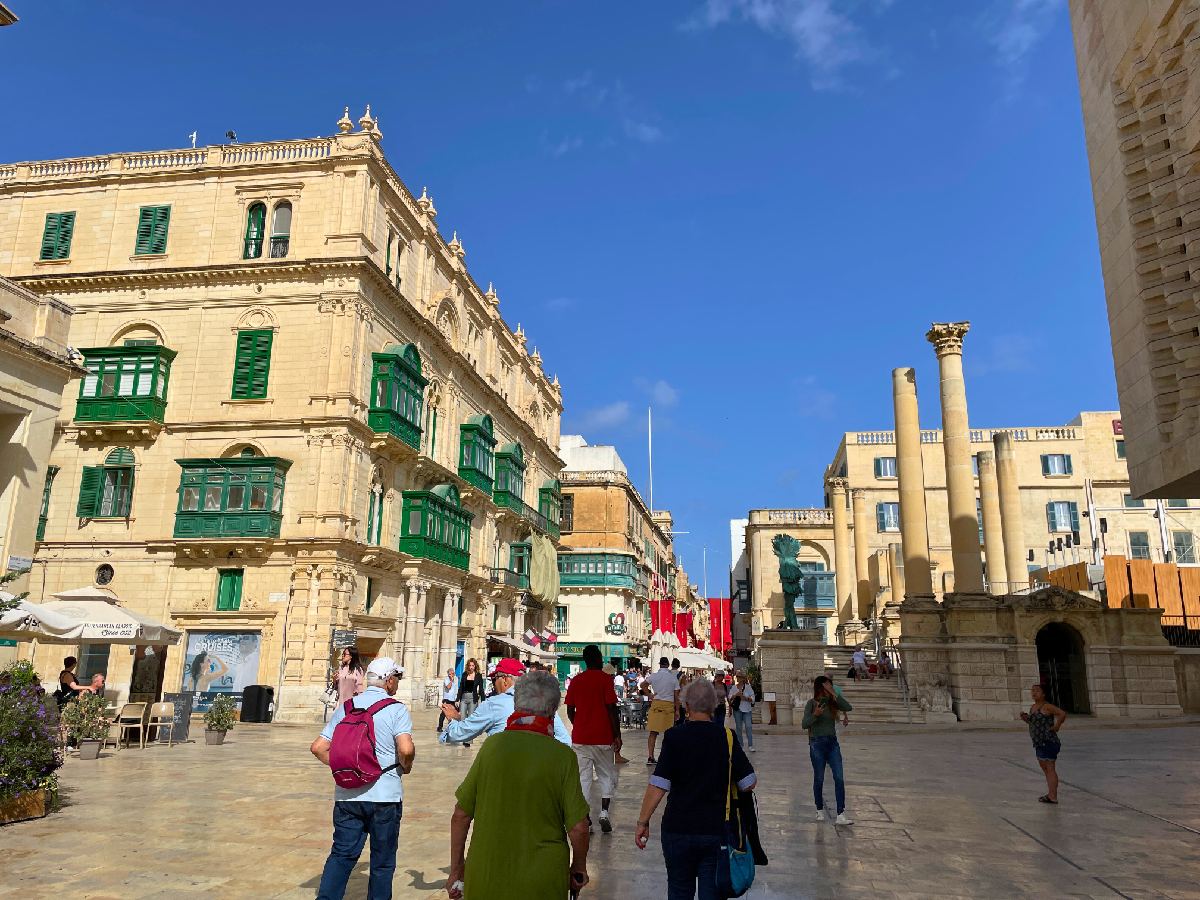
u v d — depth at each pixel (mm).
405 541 34250
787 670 27844
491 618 44844
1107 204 13859
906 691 27828
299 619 28281
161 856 8320
